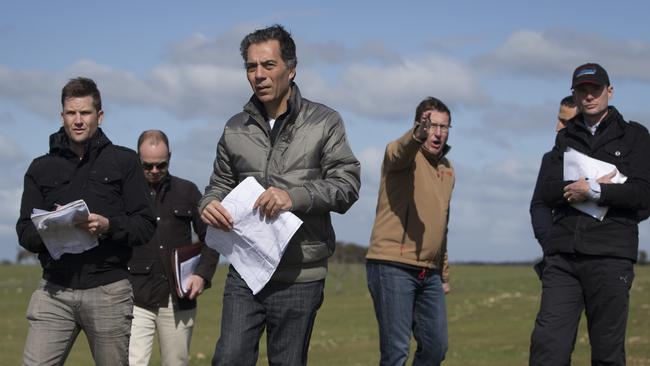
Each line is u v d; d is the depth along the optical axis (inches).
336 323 1840.6
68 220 335.9
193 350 1325.0
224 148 339.9
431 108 426.6
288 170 327.3
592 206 365.4
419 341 437.7
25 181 358.9
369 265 431.2
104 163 356.8
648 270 2945.4
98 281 352.8
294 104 328.2
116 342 357.7
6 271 3801.7
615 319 365.4
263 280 320.8
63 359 358.9
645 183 364.8
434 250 424.2
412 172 423.2
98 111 358.9
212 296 2637.8
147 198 363.6
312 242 329.1
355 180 330.6
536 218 393.7
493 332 1364.4
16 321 1967.3
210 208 321.7
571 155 371.6
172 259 464.4
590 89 371.2
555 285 374.6
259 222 319.6
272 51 322.3
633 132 372.8
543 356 370.0
